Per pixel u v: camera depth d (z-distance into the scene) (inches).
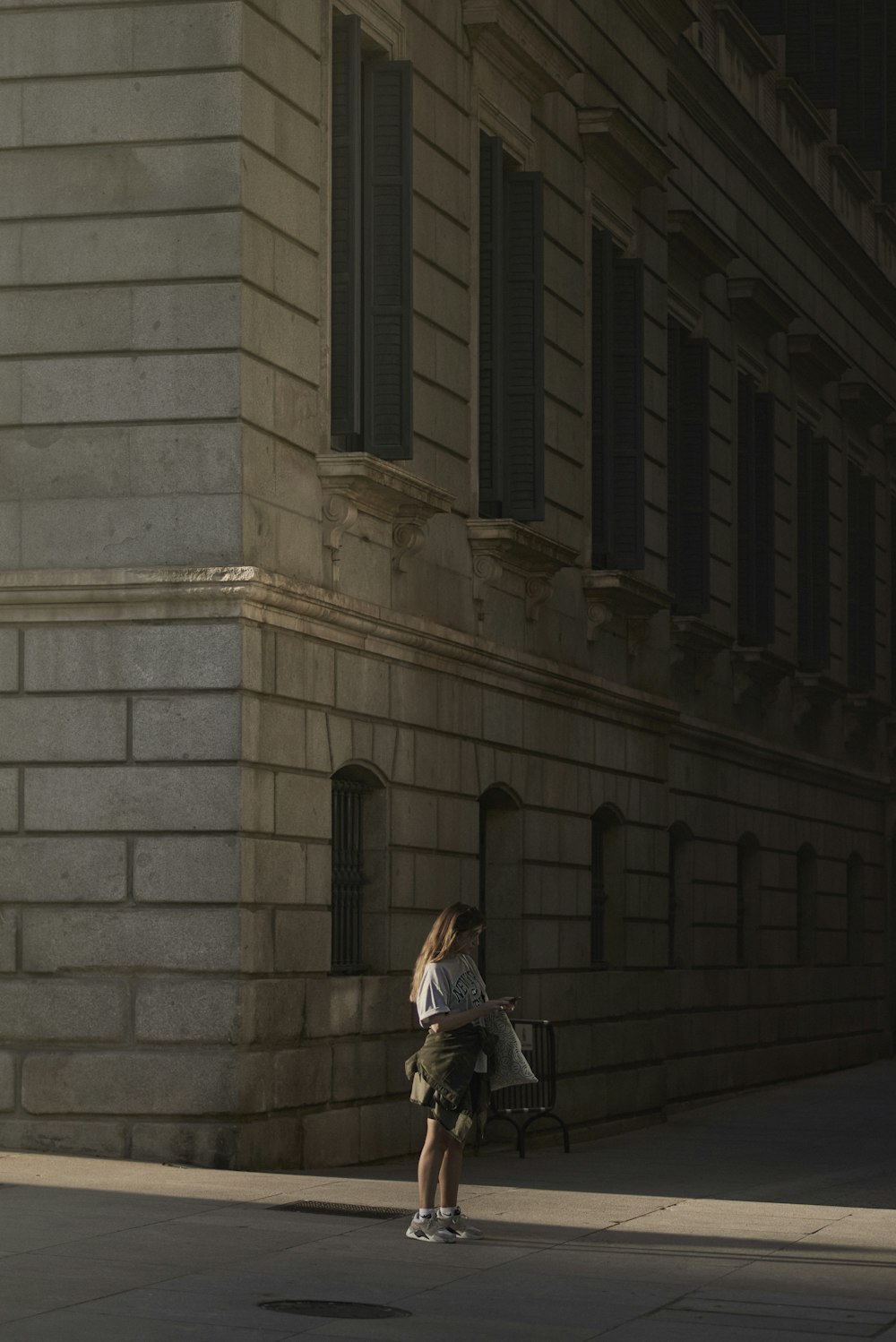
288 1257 527.5
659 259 1176.2
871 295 1749.5
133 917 698.2
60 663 706.8
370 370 799.7
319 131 772.6
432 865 850.8
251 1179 665.6
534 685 960.9
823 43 1654.8
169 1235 551.2
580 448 1045.2
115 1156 691.4
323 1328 442.0
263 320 724.0
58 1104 697.6
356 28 783.7
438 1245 559.8
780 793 1486.2
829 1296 507.2
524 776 953.5
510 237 946.1
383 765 805.9
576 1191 743.1
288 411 740.0
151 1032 693.3
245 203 711.7
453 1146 571.8
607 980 1058.7
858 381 1663.4
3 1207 590.2
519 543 913.5
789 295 1525.6
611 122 1053.8
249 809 698.8
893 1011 1800.0
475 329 914.7
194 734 697.0
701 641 1267.2
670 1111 1219.9
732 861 1366.9
